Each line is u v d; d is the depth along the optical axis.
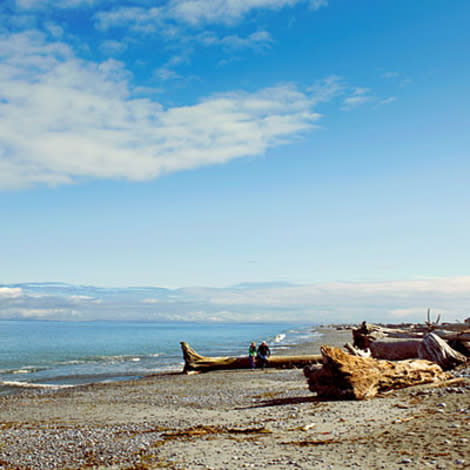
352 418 12.45
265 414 15.02
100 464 10.11
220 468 8.62
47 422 18.44
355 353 26.91
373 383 15.99
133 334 179.00
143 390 28.58
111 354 70.19
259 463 8.73
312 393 20.06
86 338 138.62
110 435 13.62
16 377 40.19
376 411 13.07
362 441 9.69
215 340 118.12
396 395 15.56
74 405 23.48
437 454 8.05
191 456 9.81
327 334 131.38
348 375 15.94
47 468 10.28
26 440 13.86
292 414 14.25
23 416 20.59
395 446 8.95
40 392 30.28
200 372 40.31
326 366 16.95
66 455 11.33
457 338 25.45
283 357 41.31
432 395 14.42
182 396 24.73
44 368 48.03
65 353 72.88
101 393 28.16
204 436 11.98
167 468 9.05
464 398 13.20
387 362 16.89
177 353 71.31
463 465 7.29
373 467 7.73
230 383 29.92
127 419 17.75
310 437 10.69
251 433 11.86
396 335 38.12
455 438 8.97
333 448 9.38
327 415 13.31
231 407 19.22
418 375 16.91
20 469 10.39
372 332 38.81
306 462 8.47
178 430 13.34
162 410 19.92
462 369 19.97
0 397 28.36
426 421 10.83
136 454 10.63
